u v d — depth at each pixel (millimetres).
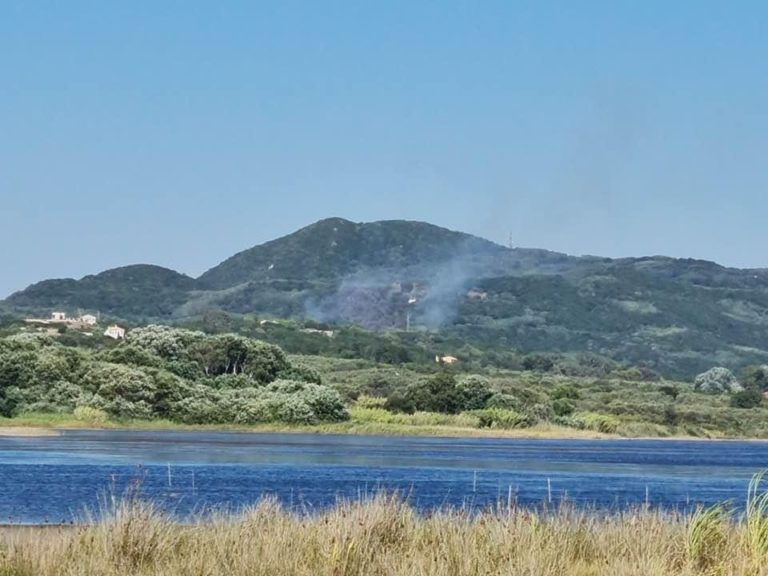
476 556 30328
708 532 33719
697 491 93062
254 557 29062
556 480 100375
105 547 29516
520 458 138125
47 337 178125
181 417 173625
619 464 134375
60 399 165625
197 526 33406
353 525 31812
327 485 84812
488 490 83938
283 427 179375
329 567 28844
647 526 35094
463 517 36125
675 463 141750
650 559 31203
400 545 32031
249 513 35719
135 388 170250
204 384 185875
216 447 135750
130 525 30734
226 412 177250
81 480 81188
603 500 78188
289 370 199750
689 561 31906
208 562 28922
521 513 35125
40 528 38281
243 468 102125
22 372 165125
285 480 88875
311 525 32031
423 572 28297
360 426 185375
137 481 51469
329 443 157375
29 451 117438
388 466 112250
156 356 186125
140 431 166125
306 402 184375
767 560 31594
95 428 163625
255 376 194500
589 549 33875
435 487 85375
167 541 30766
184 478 87312
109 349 197500
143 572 28625
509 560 30031
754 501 35531
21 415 161500
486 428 198625
